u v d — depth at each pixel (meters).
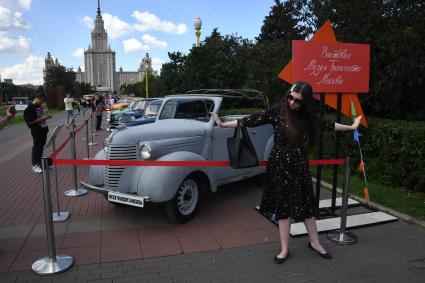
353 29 7.54
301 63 4.80
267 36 25.64
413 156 6.32
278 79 11.85
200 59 16.39
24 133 18.33
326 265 3.93
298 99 3.69
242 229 4.91
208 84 16.28
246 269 3.84
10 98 92.25
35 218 5.38
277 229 4.91
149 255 4.15
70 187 7.17
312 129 3.82
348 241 4.45
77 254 4.18
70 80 81.44
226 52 17.45
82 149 12.37
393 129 6.60
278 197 3.88
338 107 5.20
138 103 17.83
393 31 7.08
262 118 3.99
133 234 4.75
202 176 5.34
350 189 6.58
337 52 4.95
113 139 4.93
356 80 5.13
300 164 3.83
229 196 6.44
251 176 6.52
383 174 6.89
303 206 3.88
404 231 4.84
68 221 5.24
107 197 4.99
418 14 7.06
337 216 5.31
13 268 3.87
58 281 3.61
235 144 4.24
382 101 8.45
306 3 9.84
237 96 6.30
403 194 6.21
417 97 8.31
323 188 6.84
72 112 21.30
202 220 5.26
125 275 3.72
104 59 156.00
